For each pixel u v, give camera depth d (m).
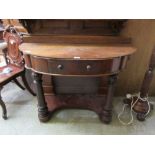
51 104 1.84
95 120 1.76
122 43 1.57
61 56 1.23
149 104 1.85
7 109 1.88
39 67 1.33
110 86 1.48
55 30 1.56
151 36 1.70
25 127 1.67
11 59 1.92
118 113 1.86
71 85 1.93
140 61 1.86
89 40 1.55
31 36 1.56
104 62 1.26
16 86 2.29
